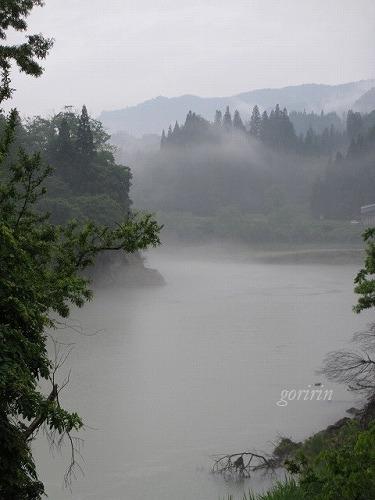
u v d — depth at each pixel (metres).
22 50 13.09
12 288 10.05
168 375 42.16
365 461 8.05
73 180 107.25
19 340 9.55
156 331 59.62
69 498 23.45
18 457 9.27
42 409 9.34
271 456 27.48
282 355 49.00
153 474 25.77
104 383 39.38
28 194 13.07
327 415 33.75
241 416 33.62
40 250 12.86
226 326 63.56
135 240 13.73
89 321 63.69
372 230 19.52
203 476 25.73
